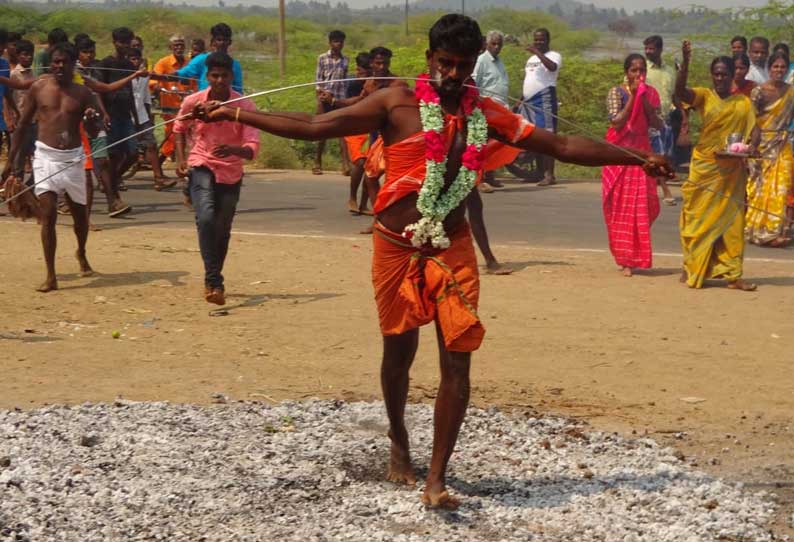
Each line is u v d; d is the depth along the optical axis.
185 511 6.29
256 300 11.87
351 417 8.03
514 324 10.97
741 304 11.99
